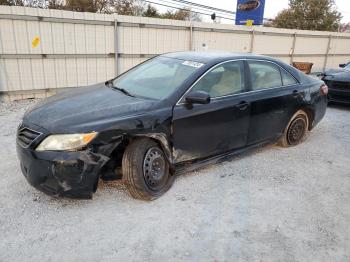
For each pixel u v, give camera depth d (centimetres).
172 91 368
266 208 342
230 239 289
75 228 295
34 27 831
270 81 473
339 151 526
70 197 307
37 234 285
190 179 397
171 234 292
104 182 378
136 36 1033
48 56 873
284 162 468
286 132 512
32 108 364
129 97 375
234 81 423
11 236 281
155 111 341
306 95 513
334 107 888
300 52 1722
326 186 399
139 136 329
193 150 382
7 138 527
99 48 962
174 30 1124
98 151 304
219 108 393
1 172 399
